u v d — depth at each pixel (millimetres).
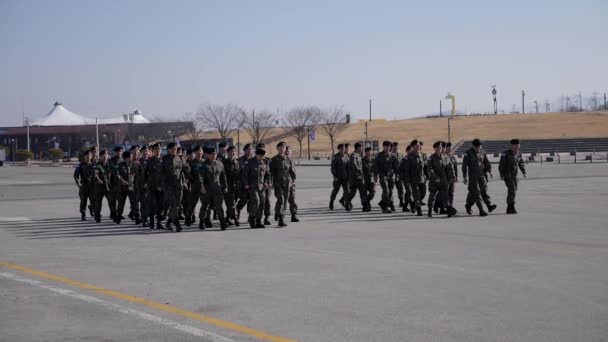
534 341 6586
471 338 6703
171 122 123125
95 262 11609
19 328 7219
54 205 25375
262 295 8789
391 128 141875
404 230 16000
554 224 16781
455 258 11688
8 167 86688
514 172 19297
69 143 125688
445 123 144375
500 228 16078
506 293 8789
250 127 125000
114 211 19328
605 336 6742
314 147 124562
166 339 6758
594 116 140375
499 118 145375
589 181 35438
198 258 11977
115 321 7492
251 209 16969
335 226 17078
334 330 7047
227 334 6922
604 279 9711
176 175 16625
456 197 26250
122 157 19047
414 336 6793
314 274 10273
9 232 16609
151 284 9586
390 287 9242
